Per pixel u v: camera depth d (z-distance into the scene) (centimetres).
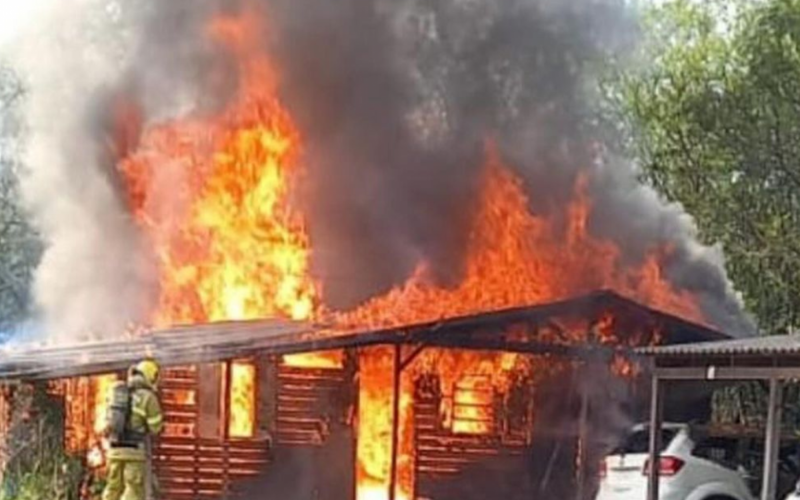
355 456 2005
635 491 1638
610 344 2080
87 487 1898
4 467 1898
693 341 2111
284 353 1889
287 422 1984
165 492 1900
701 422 2012
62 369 1795
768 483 1419
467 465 2061
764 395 2241
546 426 2088
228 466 1941
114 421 1655
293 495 1975
